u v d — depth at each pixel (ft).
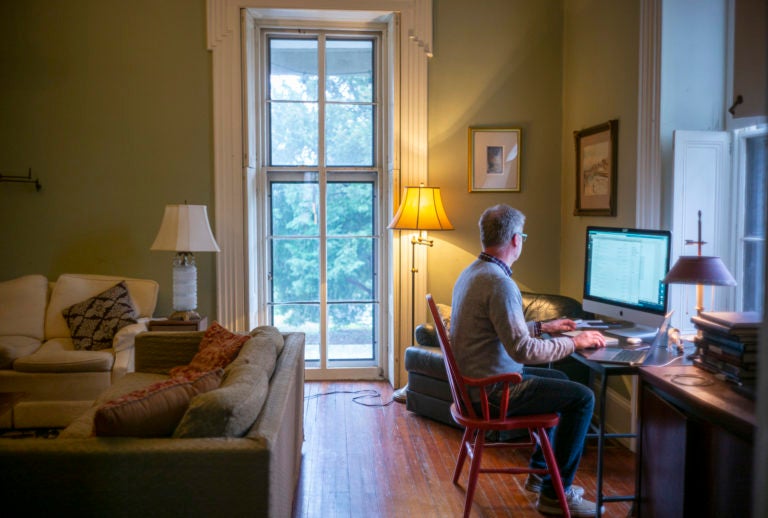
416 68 15.47
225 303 15.38
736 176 10.59
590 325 10.41
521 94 15.69
